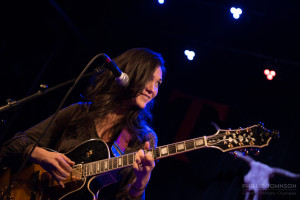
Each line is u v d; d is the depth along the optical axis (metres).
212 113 6.04
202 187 5.85
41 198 2.24
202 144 1.92
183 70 6.28
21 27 5.10
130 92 2.25
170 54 6.25
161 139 6.06
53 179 2.24
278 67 5.64
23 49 5.20
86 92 2.46
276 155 5.59
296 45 5.56
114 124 2.28
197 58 6.19
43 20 5.17
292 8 5.26
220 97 6.13
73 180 2.17
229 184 5.69
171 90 6.28
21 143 2.24
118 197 2.13
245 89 6.07
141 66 2.27
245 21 5.61
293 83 5.77
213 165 5.92
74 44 5.60
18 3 4.91
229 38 5.94
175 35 6.10
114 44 6.04
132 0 5.89
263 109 5.90
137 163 1.96
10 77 5.12
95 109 2.32
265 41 5.73
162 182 6.04
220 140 1.91
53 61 5.47
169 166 6.11
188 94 6.20
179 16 5.99
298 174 5.38
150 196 5.99
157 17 6.05
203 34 6.04
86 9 5.71
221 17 5.81
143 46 6.13
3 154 2.26
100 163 2.12
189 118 6.04
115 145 2.26
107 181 2.17
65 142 2.29
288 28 5.49
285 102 5.83
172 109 6.21
